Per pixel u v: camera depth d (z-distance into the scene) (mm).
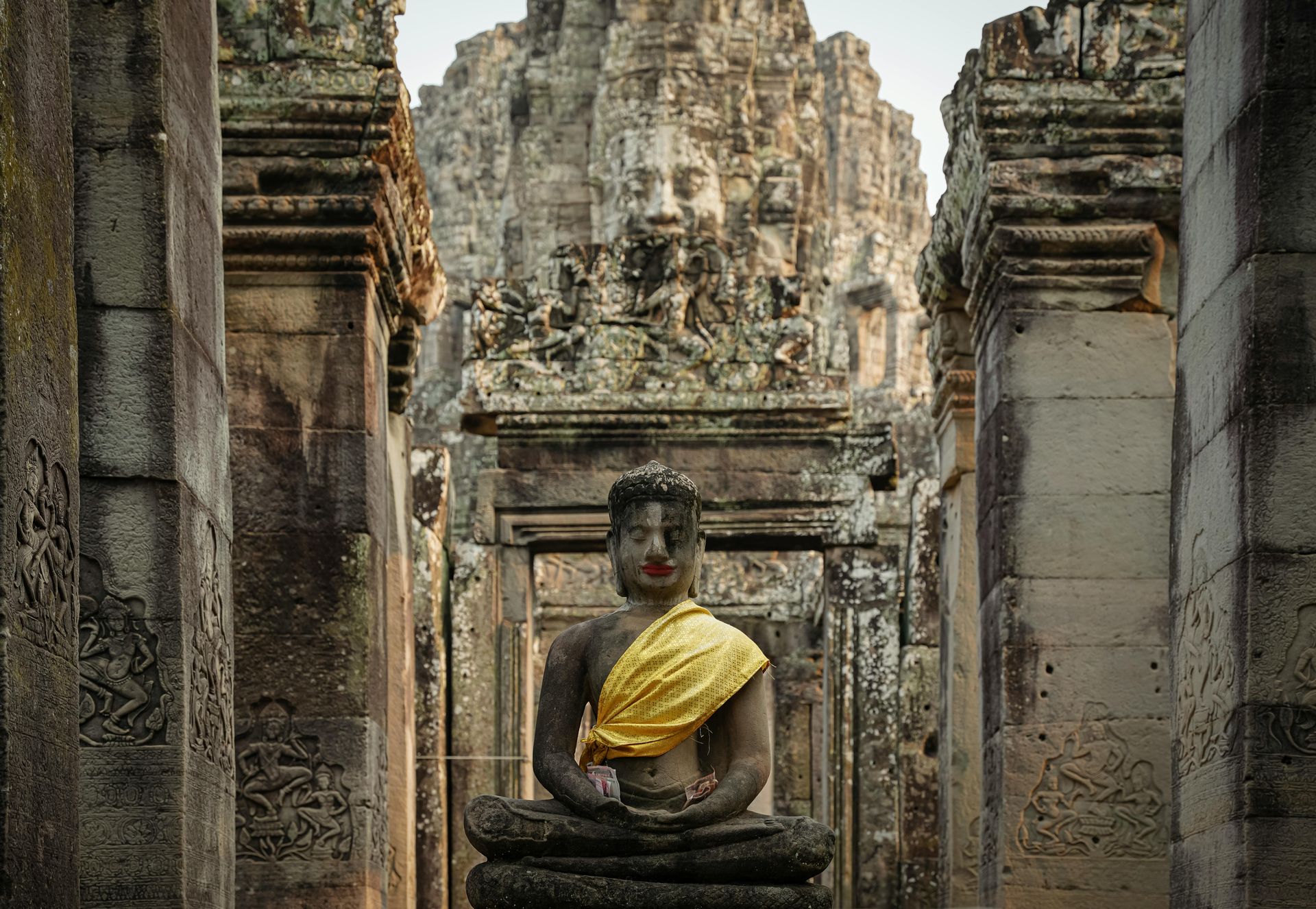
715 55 30250
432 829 17328
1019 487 12359
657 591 7664
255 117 11938
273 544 11500
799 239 31047
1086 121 12570
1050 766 12047
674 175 29609
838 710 18281
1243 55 8094
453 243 43500
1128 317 12508
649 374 18453
